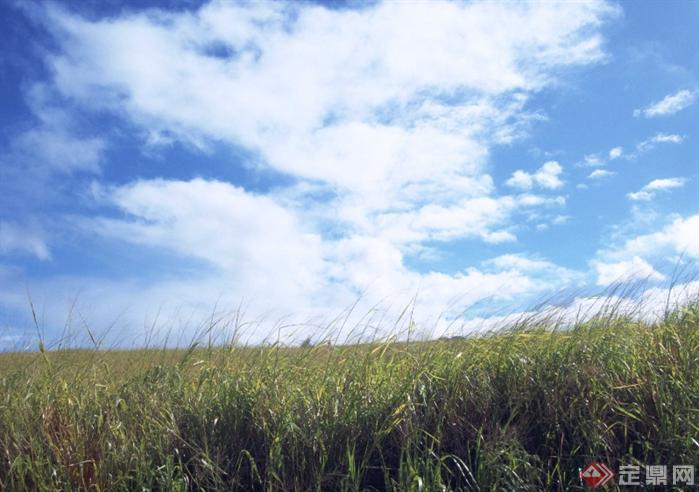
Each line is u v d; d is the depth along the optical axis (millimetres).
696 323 6121
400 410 5113
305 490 4773
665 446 4730
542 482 4723
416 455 4707
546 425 5109
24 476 5008
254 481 4996
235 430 5316
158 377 6387
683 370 5246
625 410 4980
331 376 5973
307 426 5195
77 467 5039
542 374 5387
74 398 6125
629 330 6184
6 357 7297
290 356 6484
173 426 5328
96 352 7297
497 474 4539
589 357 5457
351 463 4648
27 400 6043
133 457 5012
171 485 4664
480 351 5941
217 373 6254
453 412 5207
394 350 6301
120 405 5938
